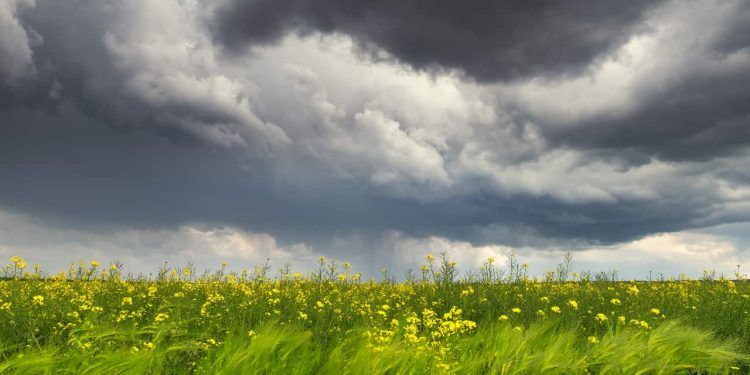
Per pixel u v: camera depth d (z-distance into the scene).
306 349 5.45
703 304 11.91
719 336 8.90
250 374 4.75
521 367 5.46
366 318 9.98
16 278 12.48
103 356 4.60
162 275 15.56
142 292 13.43
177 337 6.74
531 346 6.26
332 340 6.85
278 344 5.36
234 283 15.29
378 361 5.13
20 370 4.16
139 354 4.72
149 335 7.32
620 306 11.59
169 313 10.21
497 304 11.98
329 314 10.15
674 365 5.91
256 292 13.56
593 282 16.20
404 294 14.30
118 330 5.61
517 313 11.08
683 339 6.39
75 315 8.71
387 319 10.48
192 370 5.70
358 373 4.95
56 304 10.32
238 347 5.12
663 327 6.77
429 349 5.85
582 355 6.09
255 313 10.40
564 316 10.29
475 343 6.57
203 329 8.63
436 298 13.20
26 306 9.25
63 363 4.47
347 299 11.84
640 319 10.29
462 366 5.50
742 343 7.90
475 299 12.52
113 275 15.03
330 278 15.34
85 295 11.94
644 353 5.98
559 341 6.07
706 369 6.28
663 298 13.02
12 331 8.04
